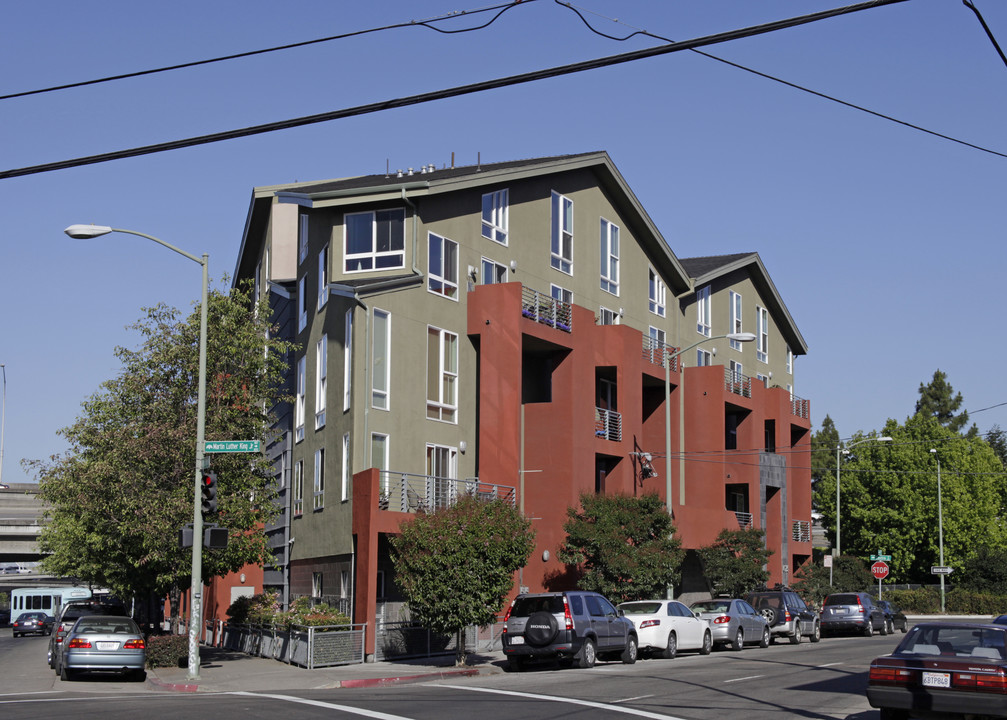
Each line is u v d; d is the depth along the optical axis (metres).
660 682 21.83
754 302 57.03
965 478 72.88
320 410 34.62
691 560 47.25
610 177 42.50
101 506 28.39
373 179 38.78
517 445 33.81
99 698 19.39
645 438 45.75
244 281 32.34
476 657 29.89
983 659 14.80
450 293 34.22
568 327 36.62
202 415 24.64
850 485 73.62
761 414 51.41
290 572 38.53
